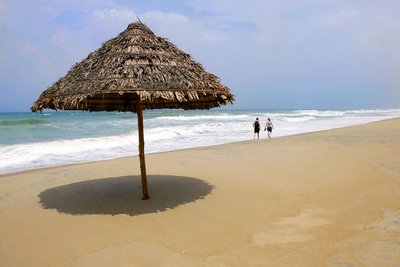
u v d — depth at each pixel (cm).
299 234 521
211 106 788
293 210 630
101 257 453
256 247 479
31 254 465
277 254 457
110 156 1470
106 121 3688
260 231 535
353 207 641
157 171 998
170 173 962
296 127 3189
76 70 639
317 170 955
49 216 616
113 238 512
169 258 449
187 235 521
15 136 2097
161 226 555
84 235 525
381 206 641
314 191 752
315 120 4428
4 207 679
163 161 1175
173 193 736
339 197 705
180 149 1571
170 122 3681
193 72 630
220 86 650
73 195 747
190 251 469
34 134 2228
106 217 600
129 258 449
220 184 814
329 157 1165
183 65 630
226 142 1975
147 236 518
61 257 455
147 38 646
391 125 2850
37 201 716
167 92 545
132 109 877
